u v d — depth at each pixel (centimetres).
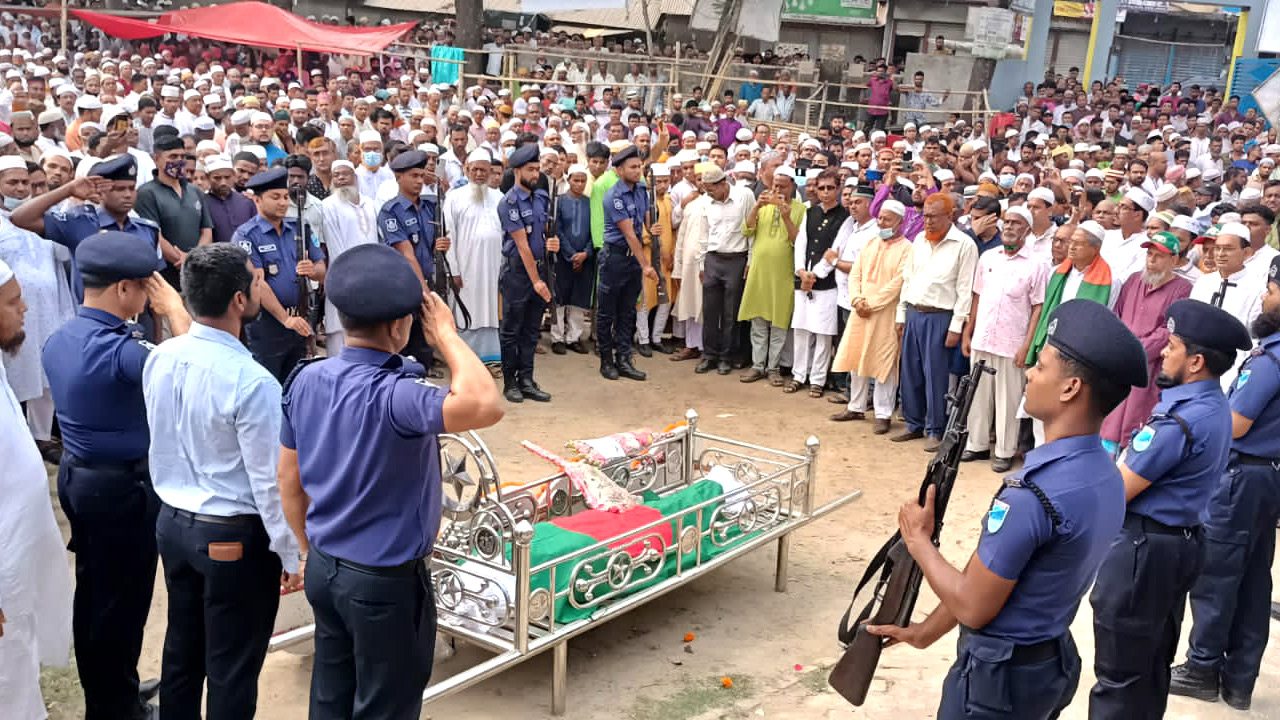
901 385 809
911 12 2770
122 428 359
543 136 1279
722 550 509
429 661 302
